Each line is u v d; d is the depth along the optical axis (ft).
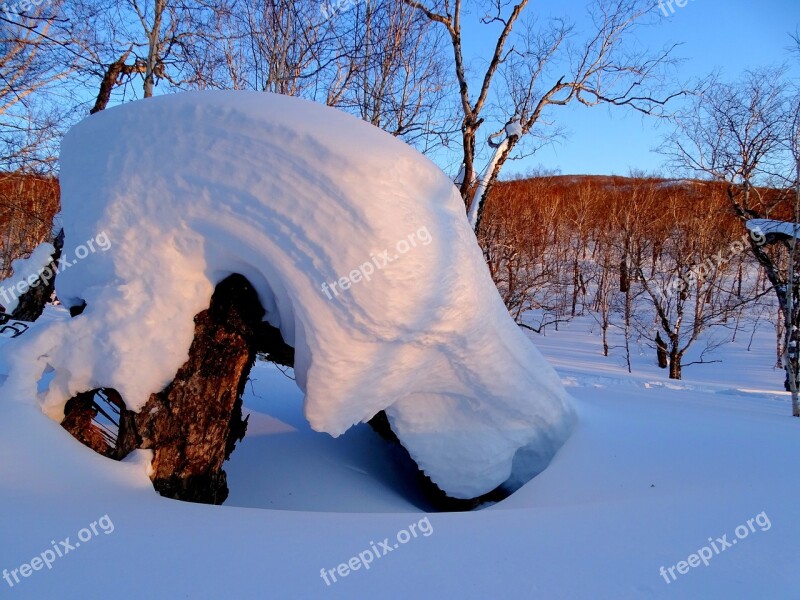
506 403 13.78
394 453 17.15
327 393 10.66
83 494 8.78
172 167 10.34
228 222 10.21
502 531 8.16
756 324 93.25
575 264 97.40
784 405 31.58
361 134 10.57
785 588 6.66
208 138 10.19
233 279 11.35
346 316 10.15
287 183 9.94
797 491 10.59
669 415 17.60
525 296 59.41
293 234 9.96
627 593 6.38
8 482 8.50
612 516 8.98
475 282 11.96
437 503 15.08
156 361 10.56
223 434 11.50
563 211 105.29
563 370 45.78
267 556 6.89
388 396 12.07
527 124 39.96
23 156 37.22
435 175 11.32
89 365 10.44
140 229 10.57
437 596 6.12
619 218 86.99
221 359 11.23
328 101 36.32
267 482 14.24
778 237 40.93
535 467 15.58
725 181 49.96
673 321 86.33
